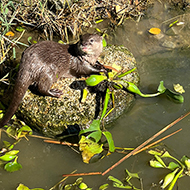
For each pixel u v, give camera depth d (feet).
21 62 5.19
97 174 4.94
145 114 5.68
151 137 5.26
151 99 5.85
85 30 7.08
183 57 6.56
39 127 5.35
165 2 7.62
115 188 4.79
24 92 5.18
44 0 6.93
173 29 7.11
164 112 5.70
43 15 6.80
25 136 5.41
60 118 5.30
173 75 6.23
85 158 4.93
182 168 4.85
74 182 4.87
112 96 5.38
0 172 5.00
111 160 5.10
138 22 7.25
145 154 5.16
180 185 4.79
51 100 5.40
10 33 6.83
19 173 5.01
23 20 6.98
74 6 6.95
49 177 4.96
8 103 5.74
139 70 6.32
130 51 6.72
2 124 5.29
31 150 5.27
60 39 6.89
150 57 6.58
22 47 6.61
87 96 5.46
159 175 4.93
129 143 5.31
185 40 6.89
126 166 5.04
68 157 5.17
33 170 5.05
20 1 6.92
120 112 5.64
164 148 5.21
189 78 6.17
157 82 6.11
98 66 5.74
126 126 5.54
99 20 7.23
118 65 5.87
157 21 7.30
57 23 6.81
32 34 6.93
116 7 7.25
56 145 5.30
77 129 5.33
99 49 5.39
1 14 6.72
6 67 6.18
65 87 5.54
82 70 5.56
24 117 5.43
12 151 5.15
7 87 5.91
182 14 7.43
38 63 5.16
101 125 5.44
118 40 6.91
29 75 5.15
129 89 5.49
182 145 5.25
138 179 4.89
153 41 6.89
